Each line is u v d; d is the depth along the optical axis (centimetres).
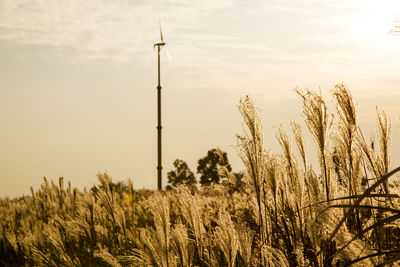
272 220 372
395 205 314
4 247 771
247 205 520
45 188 1145
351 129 380
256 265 312
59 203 1121
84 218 655
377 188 364
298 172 369
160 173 3538
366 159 387
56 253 558
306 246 321
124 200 1159
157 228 307
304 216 356
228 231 302
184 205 333
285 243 347
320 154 380
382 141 383
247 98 351
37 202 1159
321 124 378
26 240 640
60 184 1161
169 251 308
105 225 633
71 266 506
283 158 392
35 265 559
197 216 331
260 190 348
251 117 349
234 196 739
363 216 339
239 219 325
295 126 395
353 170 387
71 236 613
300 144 392
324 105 381
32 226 884
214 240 328
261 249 309
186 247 308
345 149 389
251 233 308
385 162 381
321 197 355
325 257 289
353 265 240
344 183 399
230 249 300
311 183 400
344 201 343
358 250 244
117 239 594
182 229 333
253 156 347
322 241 298
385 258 277
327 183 370
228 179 739
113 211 611
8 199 1566
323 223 307
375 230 318
